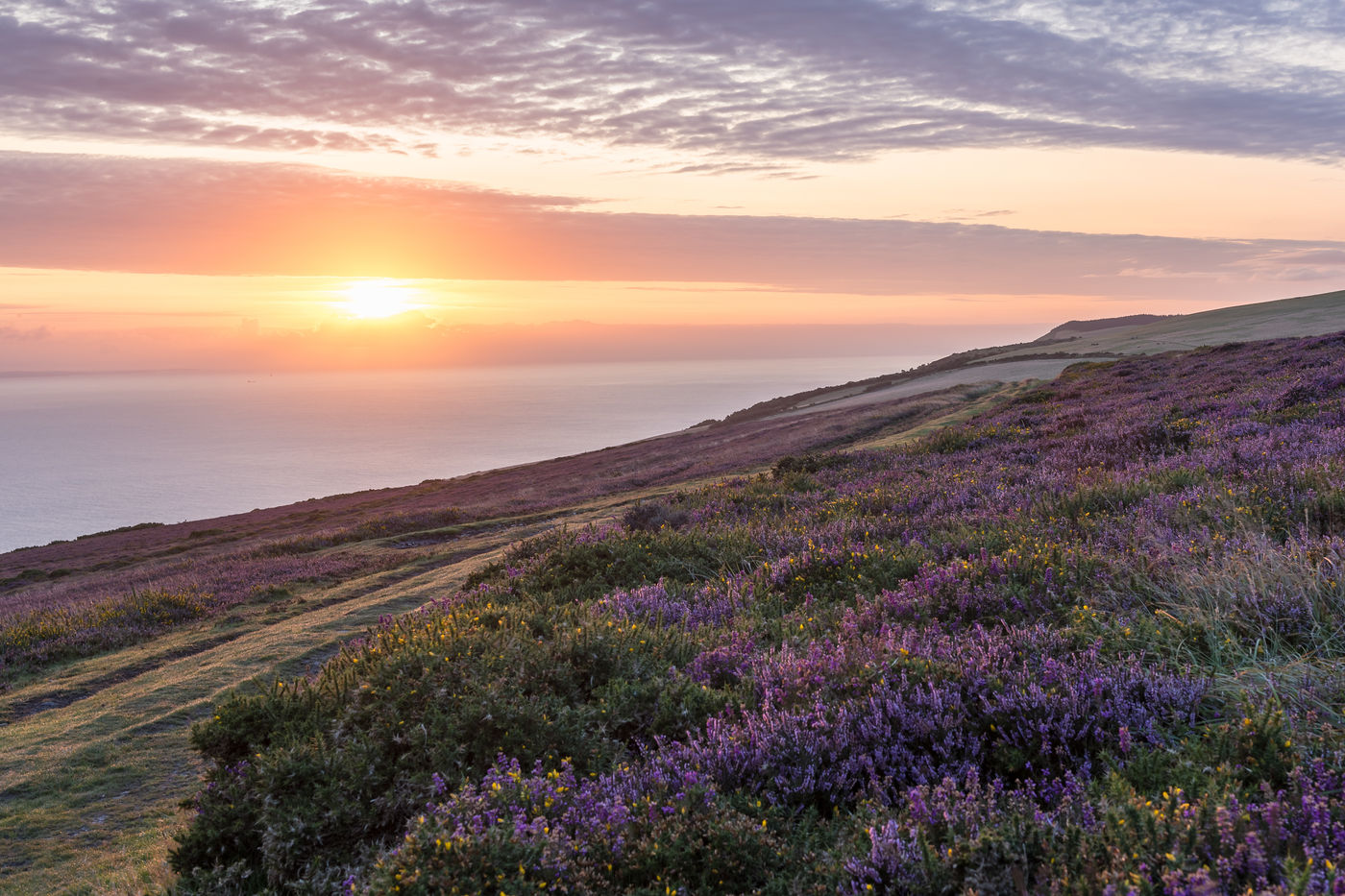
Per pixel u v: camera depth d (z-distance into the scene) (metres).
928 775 3.89
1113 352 78.62
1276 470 9.41
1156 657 4.78
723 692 5.26
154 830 6.68
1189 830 2.73
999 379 70.25
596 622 7.20
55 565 39.53
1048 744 3.87
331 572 23.70
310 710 5.54
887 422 51.38
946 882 2.87
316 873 3.98
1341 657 4.49
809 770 3.98
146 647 15.70
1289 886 2.36
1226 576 5.64
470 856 3.21
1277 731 3.46
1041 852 2.93
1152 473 11.21
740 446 52.88
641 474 45.72
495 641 6.42
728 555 10.56
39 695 12.83
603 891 3.21
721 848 3.33
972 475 14.38
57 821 7.12
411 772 4.62
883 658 5.16
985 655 4.82
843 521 11.30
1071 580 6.62
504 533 27.84
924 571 7.55
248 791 4.62
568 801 3.92
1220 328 83.75
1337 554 5.80
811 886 3.07
